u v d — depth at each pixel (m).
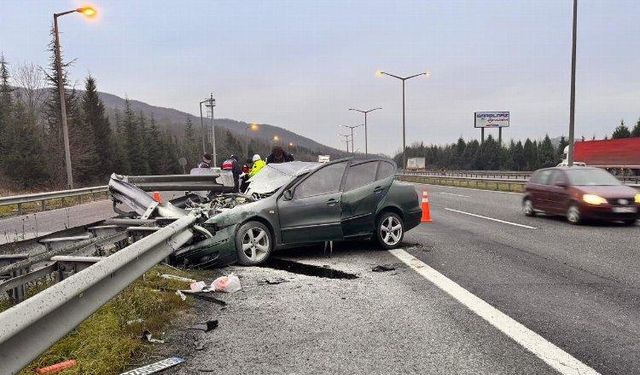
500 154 108.31
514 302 5.18
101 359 3.48
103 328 4.02
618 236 10.02
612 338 4.11
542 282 6.07
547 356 3.73
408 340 4.07
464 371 3.47
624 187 12.23
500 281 6.12
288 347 3.92
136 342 3.83
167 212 7.70
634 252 8.16
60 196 19.78
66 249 5.15
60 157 48.81
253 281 6.11
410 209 8.62
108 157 66.38
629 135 88.56
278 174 9.59
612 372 3.45
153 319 4.35
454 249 8.48
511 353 3.79
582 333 4.23
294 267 7.09
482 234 10.38
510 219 13.41
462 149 134.25
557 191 12.77
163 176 10.55
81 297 3.25
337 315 4.75
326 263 7.32
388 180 8.45
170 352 3.79
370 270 6.80
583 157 42.56
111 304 4.57
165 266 6.43
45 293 2.78
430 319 4.62
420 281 6.14
